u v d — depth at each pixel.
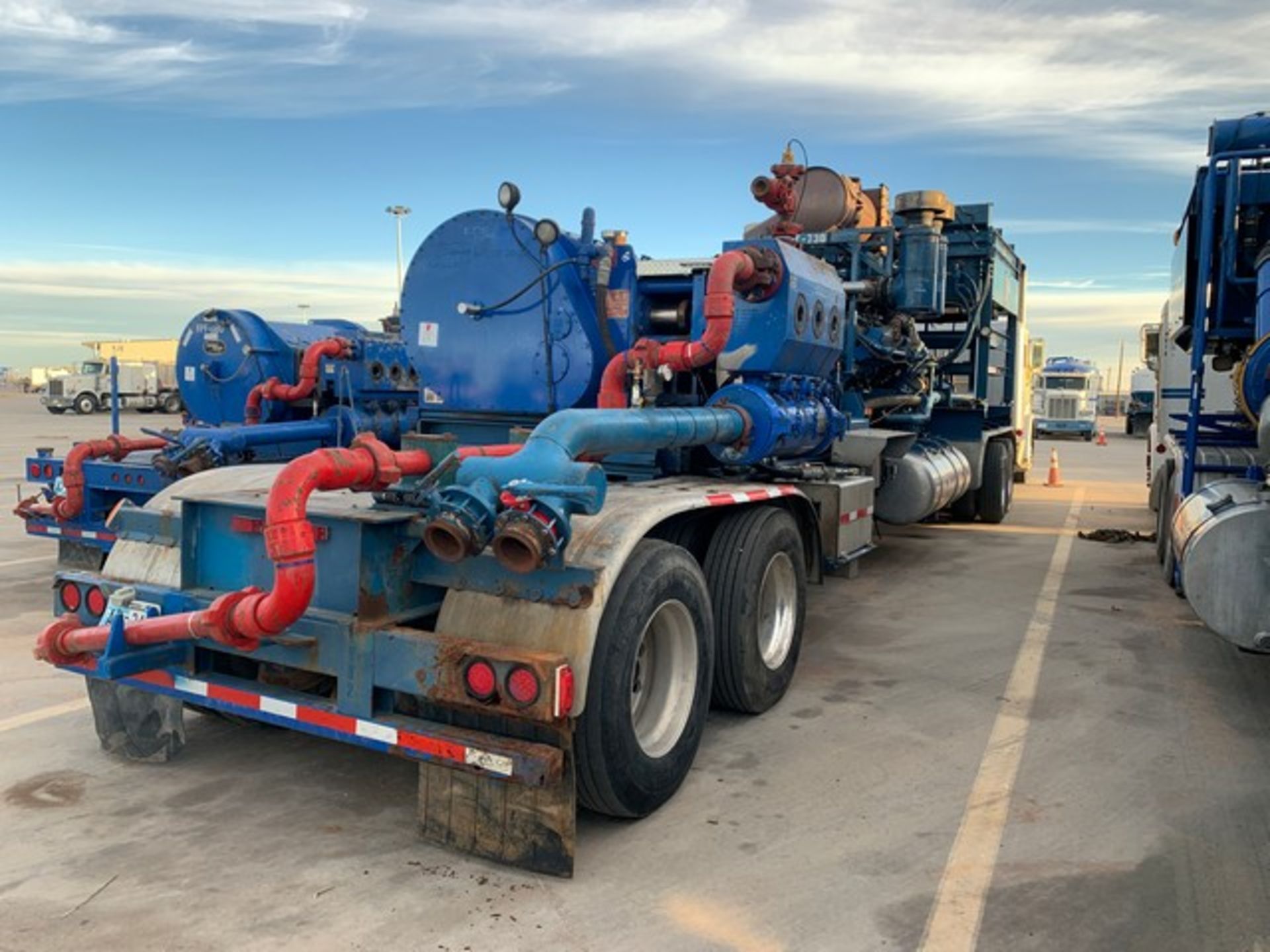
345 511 3.82
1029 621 7.45
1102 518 13.80
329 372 9.69
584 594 3.54
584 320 6.02
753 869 3.57
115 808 4.01
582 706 3.47
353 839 3.76
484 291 6.30
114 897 3.31
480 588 3.71
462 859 3.60
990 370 13.59
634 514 3.97
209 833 3.80
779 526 5.26
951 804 4.14
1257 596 4.63
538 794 3.48
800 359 6.16
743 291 5.70
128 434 27.30
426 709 3.68
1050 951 3.08
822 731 5.02
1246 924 3.24
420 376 6.60
